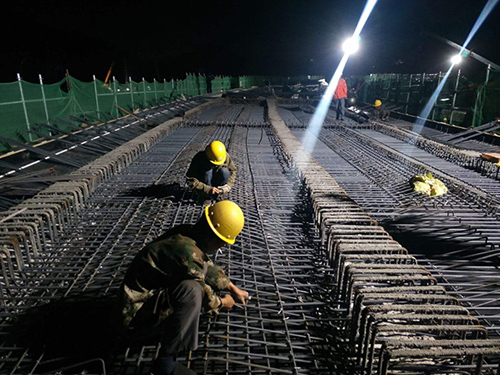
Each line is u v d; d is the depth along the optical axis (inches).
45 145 323.6
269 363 97.6
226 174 188.1
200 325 108.1
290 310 117.7
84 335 102.9
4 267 120.8
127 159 274.1
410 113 656.4
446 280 140.1
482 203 207.5
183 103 722.8
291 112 685.3
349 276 118.7
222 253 149.3
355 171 280.4
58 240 158.1
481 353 81.7
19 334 103.3
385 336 107.0
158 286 86.7
